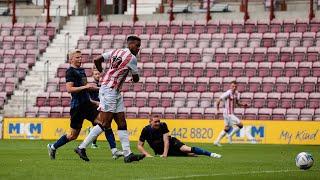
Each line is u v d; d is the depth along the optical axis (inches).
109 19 3678.6
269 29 3371.1
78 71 1464.1
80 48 3558.1
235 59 3272.6
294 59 3206.2
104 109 1396.4
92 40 3565.5
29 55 3543.3
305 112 2984.7
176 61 3339.1
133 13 3764.8
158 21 3555.6
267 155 1895.9
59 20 3693.4
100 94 1405.0
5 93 3361.2
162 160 1510.8
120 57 1390.3
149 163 1398.9
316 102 3021.7
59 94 3287.4
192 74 3253.0
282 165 1411.2
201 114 3078.2
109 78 1397.6
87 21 3671.3
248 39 3344.0
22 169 1210.6
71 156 1664.6
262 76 3164.4
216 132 2817.4
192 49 3346.5
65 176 1089.4
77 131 1493.6
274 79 3127.5
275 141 2768.2
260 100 3063.5
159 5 3777.1
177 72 3272.6
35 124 3026.6
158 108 3129.9
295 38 3297.2
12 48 3617.1
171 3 3565.5
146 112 3132.4
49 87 3376.0
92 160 1486.2
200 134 2844.5
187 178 1047.6
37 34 3654.0
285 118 2987.2
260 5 3663.9
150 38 3469.5
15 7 3882.9
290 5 3649.1
